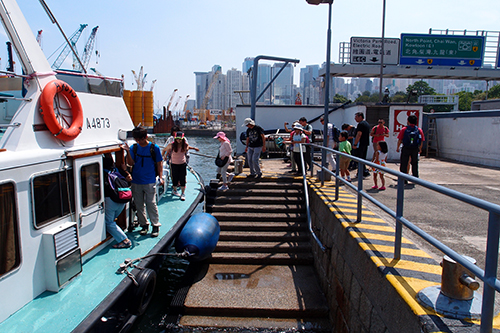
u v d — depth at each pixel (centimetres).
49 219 396
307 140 934
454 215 600
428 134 1517
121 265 454
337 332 458
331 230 530
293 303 521
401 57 2119
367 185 864
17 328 333
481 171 1080
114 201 511
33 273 375
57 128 404
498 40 2167
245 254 662
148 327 493
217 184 855
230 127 10581
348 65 2083
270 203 790
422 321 237
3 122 550
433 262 332
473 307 245
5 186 337
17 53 383
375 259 340
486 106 2038
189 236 596
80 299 386
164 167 924
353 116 1532
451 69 2156
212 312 511
